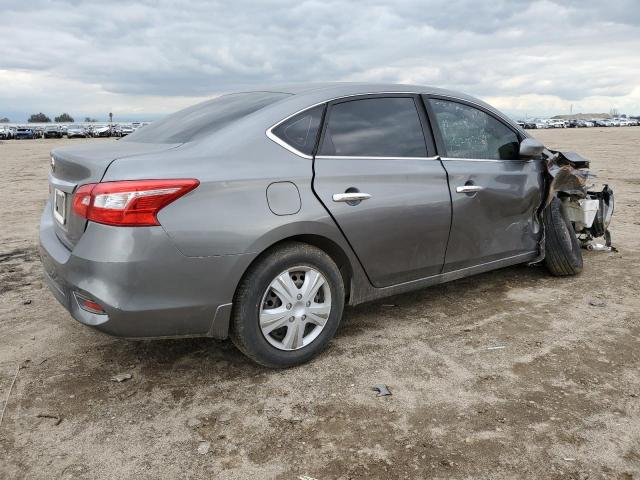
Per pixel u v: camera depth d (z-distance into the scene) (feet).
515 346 11.43
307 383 9.96
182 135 10.66
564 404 9.20
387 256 11.39
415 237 11.74
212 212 8.98
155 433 8.52
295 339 10.26
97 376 10.29
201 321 9.25
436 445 8.14
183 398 9.52
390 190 11.18
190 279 8.94
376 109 11.71
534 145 13.58
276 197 9.62
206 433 8.52
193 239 8.84
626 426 8.58
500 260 14.11
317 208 10.06
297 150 10.27
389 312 13.39
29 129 215.10
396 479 7.43
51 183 10.44
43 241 10.32
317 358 10.92
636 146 84.58
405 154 11.82
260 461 7.85
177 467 7.73
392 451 8.02
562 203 16.12
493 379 10.05
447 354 11.08
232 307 9.64
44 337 12.00
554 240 15.39
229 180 9.20
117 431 8.57
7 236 22.40
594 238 20.51
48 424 8.75
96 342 11.74
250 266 9.63
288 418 8.88
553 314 13.17
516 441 8.21
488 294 14.64
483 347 11.39
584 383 9.89
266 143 9.99
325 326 10.68
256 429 8.61
